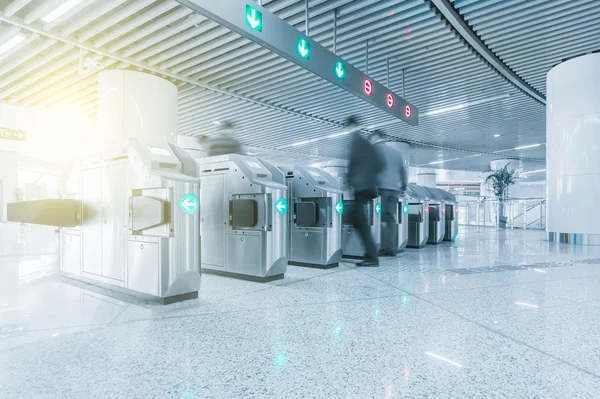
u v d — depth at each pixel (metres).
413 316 3.24
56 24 5.11
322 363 2.27
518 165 20.41
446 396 1.85
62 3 4.66
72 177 5.38
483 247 9.16
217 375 2.12
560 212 8.51
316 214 6.21
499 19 5.44
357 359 2.32
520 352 2.40
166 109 6.09
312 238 6.29
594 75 7.62
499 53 6.81
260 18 3.87
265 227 4.98
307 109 10.12
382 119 11.26
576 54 7.04
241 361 2.32
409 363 2.25
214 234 5.77
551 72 8.09
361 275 5.39
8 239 12.55
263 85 8.03
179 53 6.28
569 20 5.62
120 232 4.35
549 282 4.66
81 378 2.11
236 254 5.38
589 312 3.31
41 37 5.65
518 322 3.03
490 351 2.42
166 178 3.72
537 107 10.27
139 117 5.80
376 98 5.98
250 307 3.64
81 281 5.07
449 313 3.32
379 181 5.73
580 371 2.12
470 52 6.61
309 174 6.38
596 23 5.69
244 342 2.66
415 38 6.04
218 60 6.62
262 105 9.45
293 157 18.27
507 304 3.61
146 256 3.97
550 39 6.24
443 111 10.49
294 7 4.96
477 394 1.86
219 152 14.91
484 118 11.41
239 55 6.46
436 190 11.13
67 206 5.02
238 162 5.43
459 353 2.39
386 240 7.62
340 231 6.33
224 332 2.88
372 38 5.97
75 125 10.83
